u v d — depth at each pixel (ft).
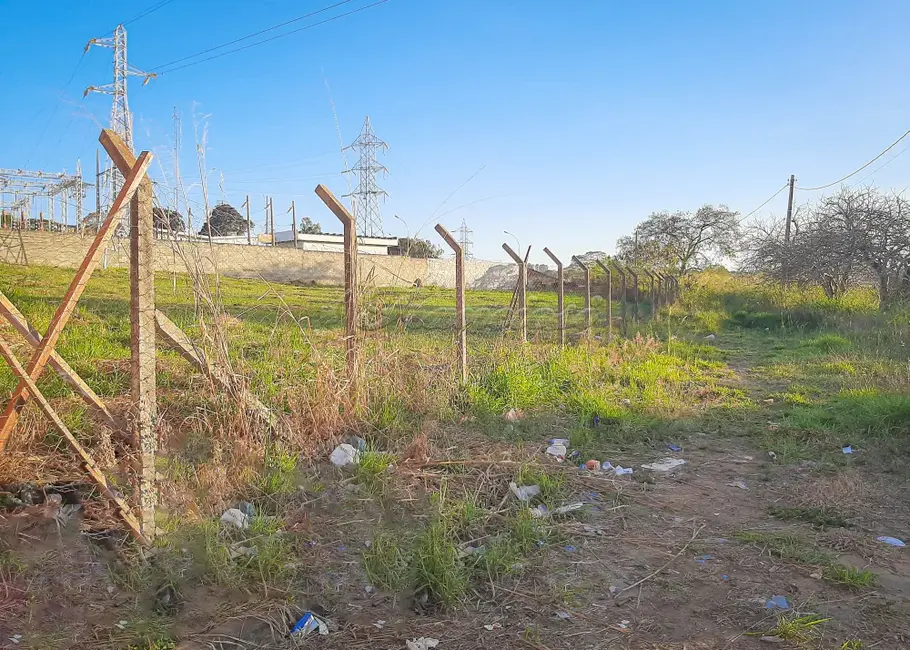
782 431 22.66
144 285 11.27
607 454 20.04
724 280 107.76
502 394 25.16
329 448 17.24
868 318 57.11
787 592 11.55
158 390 19.61
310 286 98.43
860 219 66.08
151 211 11.33
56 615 9.34
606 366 34.12
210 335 17.44
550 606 10.85
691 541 13.71
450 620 10.30
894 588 11.75
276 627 9.80
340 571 11.55
